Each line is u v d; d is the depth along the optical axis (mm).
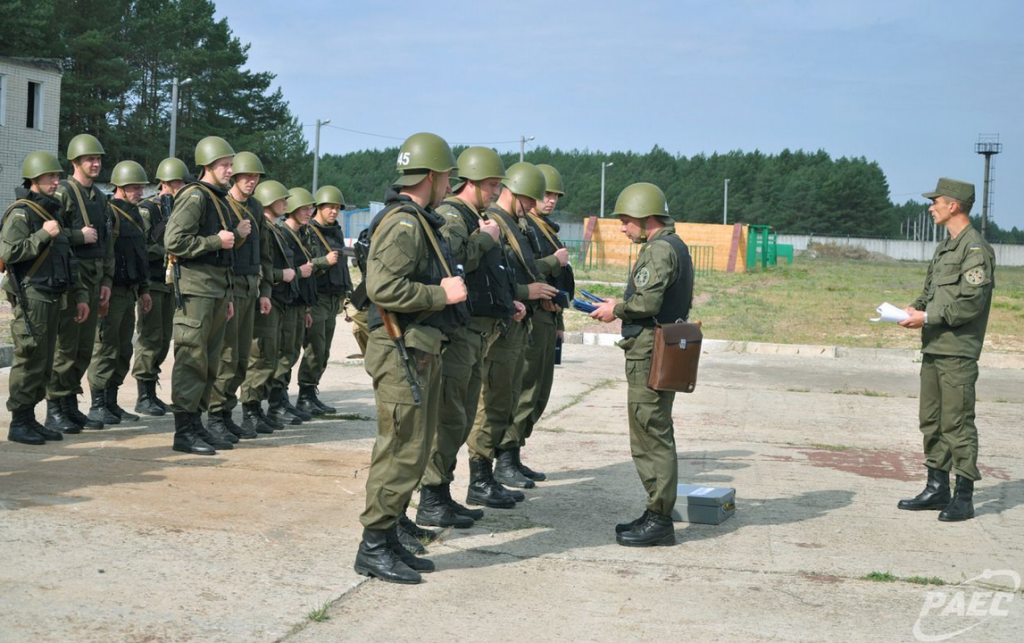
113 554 5148
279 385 9320
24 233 7574
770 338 19281
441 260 5039
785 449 8938
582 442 8969
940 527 6387
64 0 46594
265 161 53969
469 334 5852
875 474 7973
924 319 6516
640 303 5582
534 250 7027
